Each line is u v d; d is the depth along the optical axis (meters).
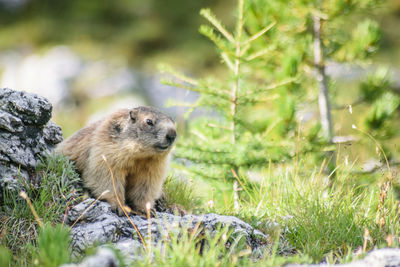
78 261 6.01
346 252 6.73
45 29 31.03
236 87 10.12
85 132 7.96
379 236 6.91
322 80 11.91
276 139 10.38
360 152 10.36
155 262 5.79
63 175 7.27
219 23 10.20
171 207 8.29
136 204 7.76
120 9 33.56
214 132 11.01
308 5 11.27
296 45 11.94
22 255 6.10
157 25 32.12
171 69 10.27
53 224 6.75
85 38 30.47
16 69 27.23
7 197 6.90
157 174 7.77
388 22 27.91
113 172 7.39
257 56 10.15
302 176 8.93
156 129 7.36
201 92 10.19
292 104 10.41
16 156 7.15
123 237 6.77
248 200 9.51
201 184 10.64
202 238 6.26
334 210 7.44
